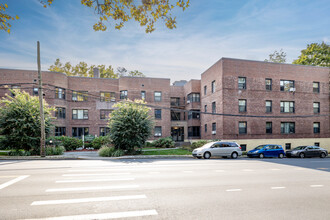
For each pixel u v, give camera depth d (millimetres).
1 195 6941
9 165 13875
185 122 37438
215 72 29328
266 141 27938
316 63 39094
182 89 40500
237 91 27609
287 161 18219
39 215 5332
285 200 6781
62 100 30953
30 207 5875
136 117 21312
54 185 8266
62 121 30688
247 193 7484
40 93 19016
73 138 26156
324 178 10297
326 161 18453
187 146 30422
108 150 20562
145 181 9094
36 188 7805
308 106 30203
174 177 10016
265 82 28828
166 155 20828
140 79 34906
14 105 19312
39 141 20188
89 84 33656
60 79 30875
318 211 5879
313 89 30875
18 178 9508
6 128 18969
